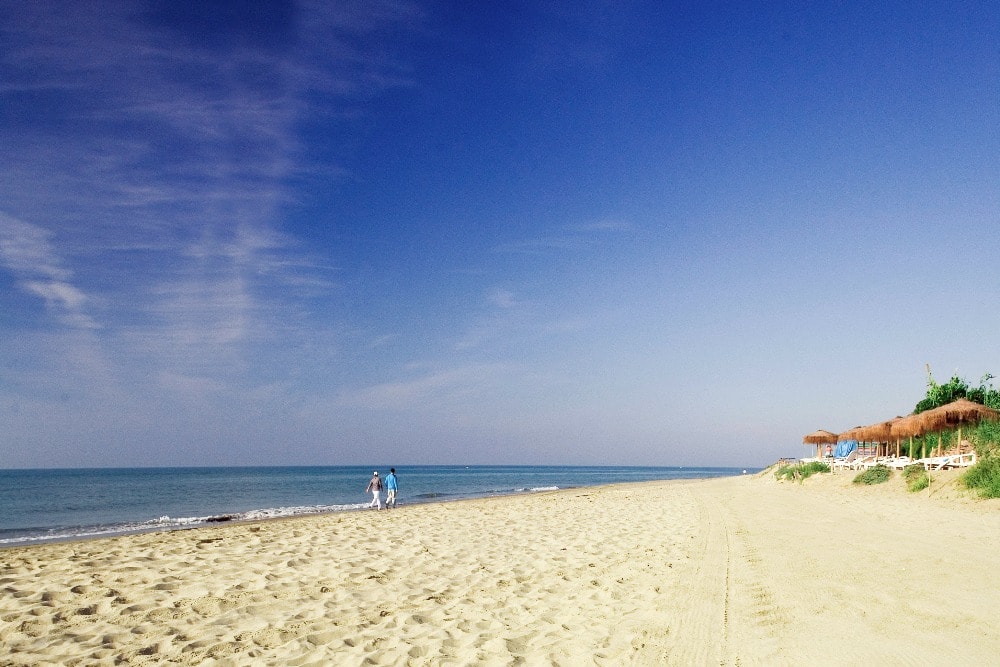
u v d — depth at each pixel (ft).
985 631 16.08
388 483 78.38
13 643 18.74
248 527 51.39
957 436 63.05
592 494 95.09
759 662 15.15
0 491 144.46
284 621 20.56
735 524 42.86
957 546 28.12
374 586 25.76
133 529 61.00
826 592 21.18
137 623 20.74
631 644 16.93
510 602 22.49
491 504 75.77
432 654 16.90
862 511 44.91
